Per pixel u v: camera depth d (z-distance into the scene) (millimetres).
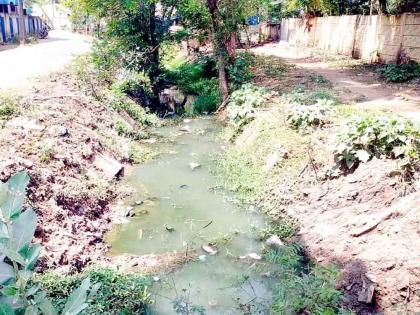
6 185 1283
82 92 10430
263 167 7289
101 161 7715
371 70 13938
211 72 16328
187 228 5879
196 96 14711
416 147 5324
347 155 5898
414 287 3756
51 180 6012
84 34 34469
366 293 3934
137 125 11242
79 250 5027
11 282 1263
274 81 12820
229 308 4094
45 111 8188
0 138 6523
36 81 10773
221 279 4609
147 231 5812
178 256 5133
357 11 20562
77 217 5723
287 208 6148
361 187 5500
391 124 5684
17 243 1248
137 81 13469
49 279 4121
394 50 14516
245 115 9719
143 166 8484
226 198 6855
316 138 7078
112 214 6305
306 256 4988
